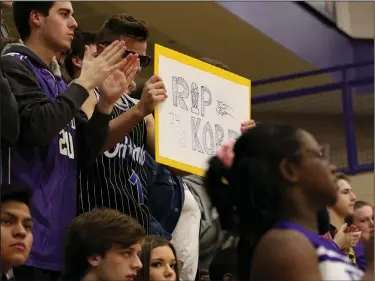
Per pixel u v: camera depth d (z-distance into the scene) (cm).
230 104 425
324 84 822
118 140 383
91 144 370
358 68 907
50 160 355
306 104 809
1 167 334
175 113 401
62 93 353
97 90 398
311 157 250
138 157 407
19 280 339
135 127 407
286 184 248
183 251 422
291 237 233
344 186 472
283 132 253
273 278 230
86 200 378
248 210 250
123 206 385
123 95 420
